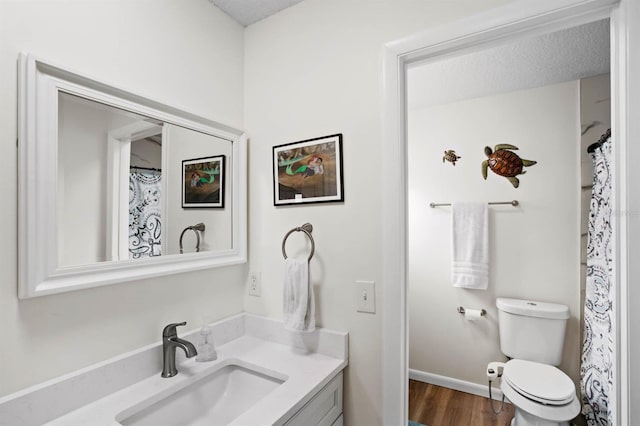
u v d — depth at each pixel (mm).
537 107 2395
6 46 832
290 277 1320
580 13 956
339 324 1314
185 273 1301
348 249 1298
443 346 2717
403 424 1181
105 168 1037
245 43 1622
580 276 2229
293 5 1466
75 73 943
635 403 845
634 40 861
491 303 2531
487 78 2234
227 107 1516
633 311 852
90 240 992
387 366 1188
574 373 2252
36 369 878
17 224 847
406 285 1219
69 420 893
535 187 2393
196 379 1157
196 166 1342
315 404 1095
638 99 855
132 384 1080
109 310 1047
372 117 1256
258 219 1554
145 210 1153
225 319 1468
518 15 1000
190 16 1345
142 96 1124
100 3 1039
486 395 2533
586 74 2178
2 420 797
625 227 869
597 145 1958
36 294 856
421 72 2135
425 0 1166
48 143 893
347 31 1320
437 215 2744
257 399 1211
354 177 1288
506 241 2484
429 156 2783
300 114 1430
